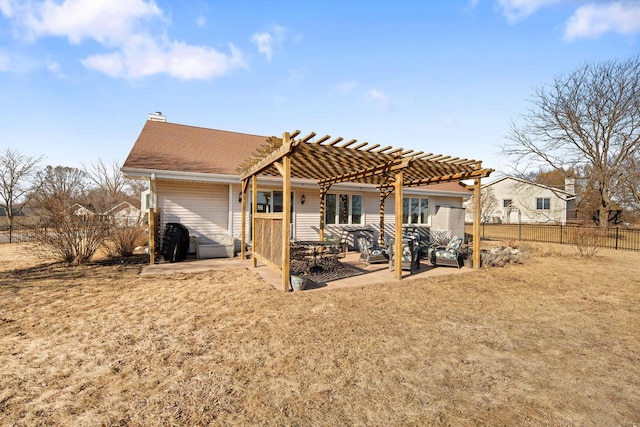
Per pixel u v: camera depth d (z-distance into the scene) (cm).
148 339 377
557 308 520
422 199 1575
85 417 234
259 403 254
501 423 234
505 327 432
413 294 594
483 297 581
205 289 612
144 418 233
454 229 1469
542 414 245
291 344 367
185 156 1097
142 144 1119
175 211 1033
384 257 891
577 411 250
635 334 411
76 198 927
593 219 2556
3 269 792
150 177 941
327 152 605
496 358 340
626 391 279
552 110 2089
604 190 2044
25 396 260
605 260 1052
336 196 1294
